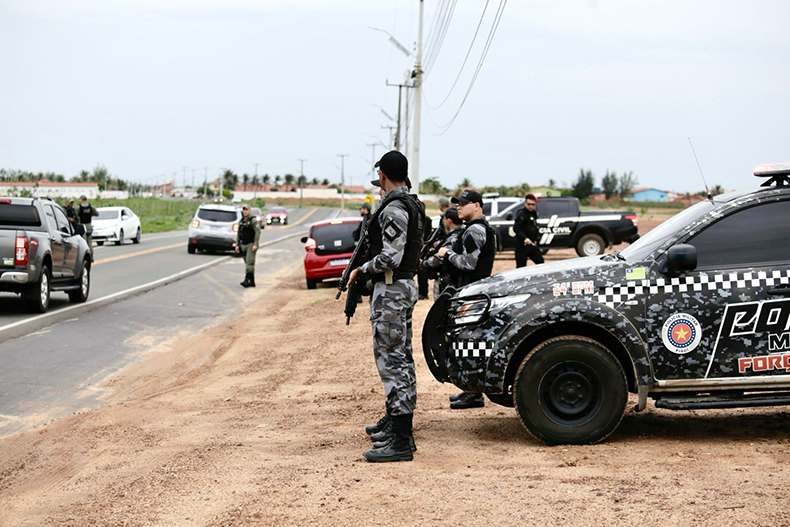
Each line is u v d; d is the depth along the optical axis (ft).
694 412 21.93
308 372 31.32
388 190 17.75
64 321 43.73
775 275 18.07
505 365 18.38
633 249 19.31
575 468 16.25
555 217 81.87
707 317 18.02
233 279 74.08
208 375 32.01
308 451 18.85
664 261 18.31
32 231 45.39
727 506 13.44
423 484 15.48
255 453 18.81
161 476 17.06
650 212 304.91
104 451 19.98
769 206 18.61
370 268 17.28
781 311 17.92
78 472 18.15
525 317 18.26
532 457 17.35
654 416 21.53
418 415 22.82
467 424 21.33
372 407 24.11
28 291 44.98
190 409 25.22
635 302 18.16
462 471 16.39
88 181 421.59
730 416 21.30
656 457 17.01
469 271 22.54
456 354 18.89
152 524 14.07
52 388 28.53
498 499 14.34
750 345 17.98
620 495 14.28
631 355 18.07
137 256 94.22
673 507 13.51
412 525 13.21
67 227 51.67
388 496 14.79
